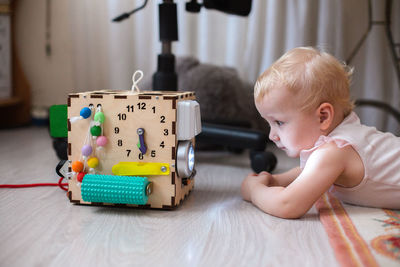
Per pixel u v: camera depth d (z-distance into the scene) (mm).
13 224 792
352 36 1877
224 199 999
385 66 1885
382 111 1918
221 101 1735
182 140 882
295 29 1883
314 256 658
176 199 892
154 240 720
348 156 850
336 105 873
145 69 2062
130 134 868
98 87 2133
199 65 1814
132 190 827
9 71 2211
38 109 2330
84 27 2072
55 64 2340
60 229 768
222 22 2004
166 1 1350
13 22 2256
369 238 711
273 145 1875
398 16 1855
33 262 625
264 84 875
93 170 890
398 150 864
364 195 897
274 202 854
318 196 826
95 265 619
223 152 1695
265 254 665
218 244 705
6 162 1381
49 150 1610
